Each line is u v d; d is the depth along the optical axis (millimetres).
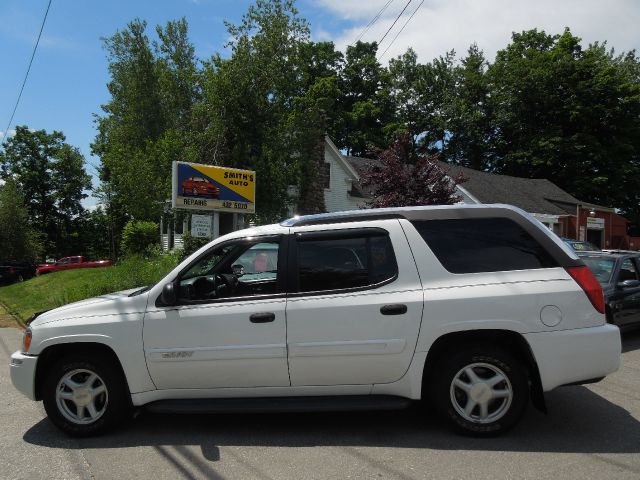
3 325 11852
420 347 4211
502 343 4414
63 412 4551
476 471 3680
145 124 26328
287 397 4418
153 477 3736
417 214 4531
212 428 4711
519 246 4379
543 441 4199
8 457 4152
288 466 3854
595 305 4195
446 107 46969
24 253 37188
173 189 13438
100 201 39844
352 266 4430
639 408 5027
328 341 4262
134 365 4449
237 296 4543
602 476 3574
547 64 40938
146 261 14398
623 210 44438
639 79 45406
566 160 40906
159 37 26016
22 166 51625
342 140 42844
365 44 44625
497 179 33906
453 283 4270
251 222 18844
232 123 18625
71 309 4699
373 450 4098
